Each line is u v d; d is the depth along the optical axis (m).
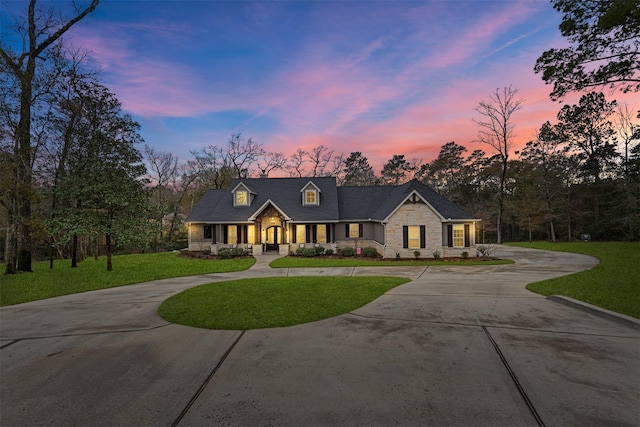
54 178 18.30
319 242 25.20
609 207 35.62
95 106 18.03
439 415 3.58
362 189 28.58
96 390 4.28
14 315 8.24
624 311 7.47
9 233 15.89
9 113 15.78
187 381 4.49
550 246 28.50
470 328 6.64
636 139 33.78
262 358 5.25
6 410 3.83
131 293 11.09
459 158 50.25
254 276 14.65
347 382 4.39
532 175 38.81
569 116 34.28
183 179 47.25
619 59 10.02
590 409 3.67
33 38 16.78
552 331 6.42
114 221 17.28
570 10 9.89
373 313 7.89
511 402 3.83
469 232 22.05
